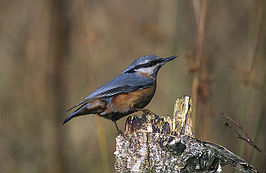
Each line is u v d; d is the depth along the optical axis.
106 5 14.09
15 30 14.38
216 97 11.20
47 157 12.87
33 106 13.49
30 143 12.93
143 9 14.25
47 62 13.91
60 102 13.58
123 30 13.88
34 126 13.26
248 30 11.83
